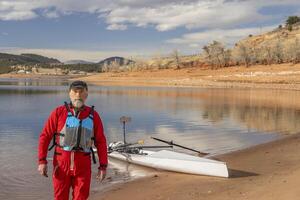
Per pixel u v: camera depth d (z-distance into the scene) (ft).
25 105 169.17
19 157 58.75
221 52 616.80
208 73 526.57
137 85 445.37
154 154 49.42
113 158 53.52
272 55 563.48
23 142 74.33
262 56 578.25
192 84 429.79
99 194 37.22
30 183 42.27
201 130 92.32
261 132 86.79
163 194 36.09
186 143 73.26
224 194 33.76
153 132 89.76
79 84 20.72
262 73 450.30
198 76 504.84
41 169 20.66
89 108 21.04
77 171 20.66
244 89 331.98
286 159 50.01
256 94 255.29
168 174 44.78
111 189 38.93
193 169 43.52
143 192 37.40
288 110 144.56
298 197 29.37
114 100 203.21
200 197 33.68
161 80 507.30
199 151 61.98
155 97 227.81
